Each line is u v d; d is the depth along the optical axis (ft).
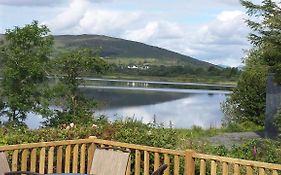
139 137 31.24
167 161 24.45
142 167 29.66
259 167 21.08
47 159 27.94
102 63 62.28
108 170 22.15
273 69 45.62
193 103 170.50
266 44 44.21
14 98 53.72
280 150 33.17
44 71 56.03
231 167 27.68
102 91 185.37
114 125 33.99
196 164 29.12
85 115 58.80
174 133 33.24
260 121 91.25
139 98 175.94
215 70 379.76
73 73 60.39
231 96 95.86
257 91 91.45
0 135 27.91
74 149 26.66
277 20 43.16
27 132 28.96
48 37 56.90
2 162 20.53
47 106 55.83
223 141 64.13
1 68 54.95
